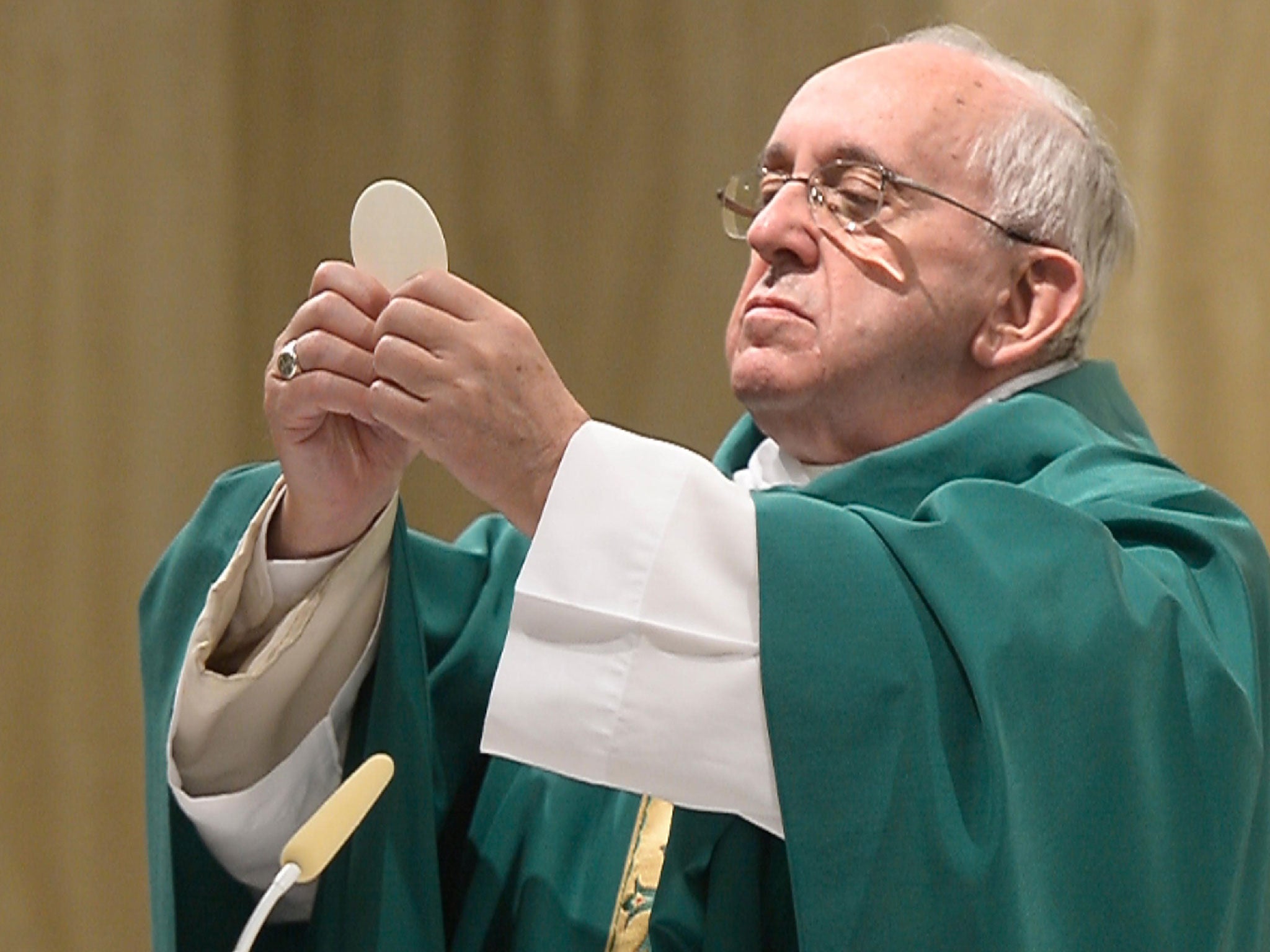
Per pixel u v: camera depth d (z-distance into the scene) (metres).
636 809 8.45
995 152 9.45
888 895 6.92
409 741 8.35
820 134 9.45
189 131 16.16
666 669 7.14
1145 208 14.20
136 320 15.88
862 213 9.30
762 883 7.89
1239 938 7.85
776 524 7.33
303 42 16.41
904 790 7.00
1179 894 7.47
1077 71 14.50
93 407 15.69
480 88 16.14
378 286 7.87
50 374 15.55
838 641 7.13
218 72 16.30
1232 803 7.61
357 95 16.34
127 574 15.70
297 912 8.68
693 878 7.95
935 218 9.29
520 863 8.57
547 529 7.32
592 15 15.95
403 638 8.48
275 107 16.39
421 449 7.71
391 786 8.27
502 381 7.43
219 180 16.27
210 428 16.14
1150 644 7.52
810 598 7.19
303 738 8.42
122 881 15.41
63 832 15.31
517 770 8.94
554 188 15.93
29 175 15.55
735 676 7.14
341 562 8.33
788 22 15.39
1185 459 14.01
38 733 15.34
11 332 15.45
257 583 8.30
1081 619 7.38
